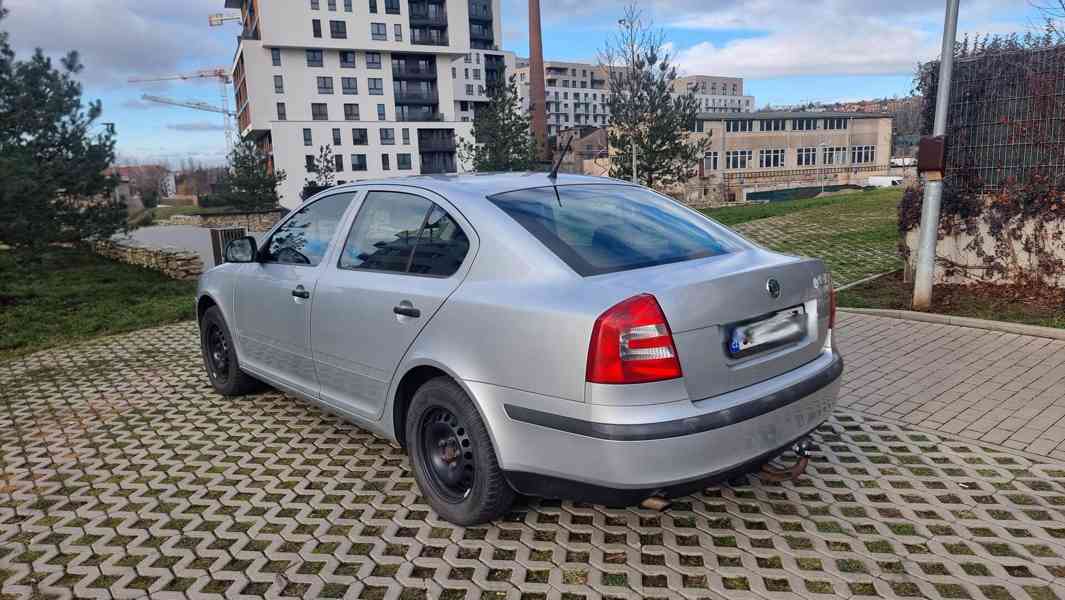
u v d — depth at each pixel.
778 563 3.09
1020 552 3.11
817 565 3.06
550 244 3.23
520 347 2.99
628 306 2.76
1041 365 5.59
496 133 31.97
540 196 3.69
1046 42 7.46
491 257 3.29
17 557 3.32
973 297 7.80
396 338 3.59
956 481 3.79
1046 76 7.42
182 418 5.21
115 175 13.84
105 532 3.54
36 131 12.45
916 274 7.48
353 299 3.89
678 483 2.79
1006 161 7.83
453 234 3.53
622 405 2.75
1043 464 3.95
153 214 15.30
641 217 3.77
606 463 2.77
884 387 5.30
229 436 4.80
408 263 3.71
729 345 3.00
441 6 83.56
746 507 3.58
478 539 3.35
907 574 2.97
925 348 6.20
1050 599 2.78
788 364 3.27
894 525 3.37
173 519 3.66
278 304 4.59
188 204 95.94
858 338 6.64
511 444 3.06
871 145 93.06
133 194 16.84
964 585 2.89
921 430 4.48
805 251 12.27
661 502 2.90
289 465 4.29
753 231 15.47
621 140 25.27
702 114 82.44
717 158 83.25
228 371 5.52
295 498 3.85
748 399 2.98
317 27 75.81
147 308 10.45
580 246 3.27
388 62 80.69
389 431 3.82
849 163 91.94
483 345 3.14
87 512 3.77
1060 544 3.16
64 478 4.23
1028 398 4.92
